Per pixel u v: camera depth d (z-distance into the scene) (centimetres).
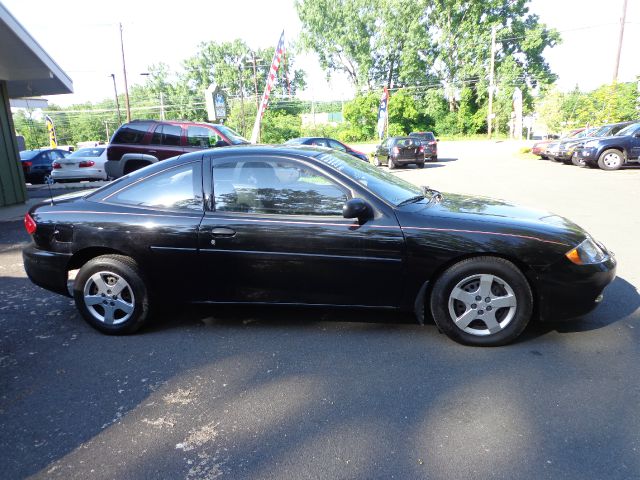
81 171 1842
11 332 409
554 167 1798
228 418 276
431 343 365
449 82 5303
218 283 385
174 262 384
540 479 220
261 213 378
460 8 4981
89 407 292
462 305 357
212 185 388
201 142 1058
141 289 389
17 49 981
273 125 6100
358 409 281
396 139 2195
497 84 5038
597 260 353
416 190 424
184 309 451
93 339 392
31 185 1892
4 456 249
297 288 376
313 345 368
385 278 362
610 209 890
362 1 5138
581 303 349
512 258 344
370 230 357
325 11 5391
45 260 403
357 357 346
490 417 269
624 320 398
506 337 351
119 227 388
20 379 328
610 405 277
